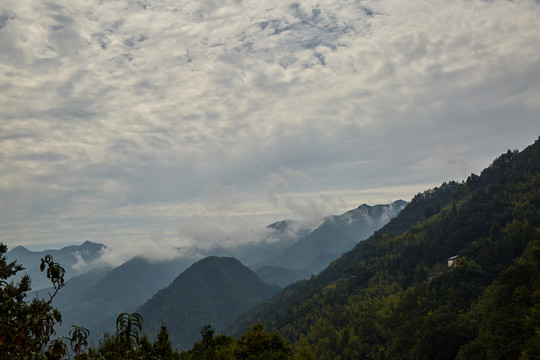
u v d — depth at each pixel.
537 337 81.44
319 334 188.50
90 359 23.41
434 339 112.94
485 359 90.31
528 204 198.88
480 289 152.00
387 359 134.25
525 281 108.31
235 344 73.25
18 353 17.06
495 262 163.88
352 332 172.88
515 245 167.75
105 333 41.44
